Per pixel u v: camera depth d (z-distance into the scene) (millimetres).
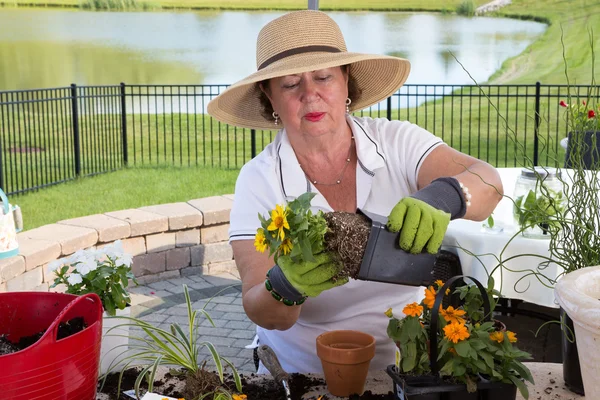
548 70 21812
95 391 1715
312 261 1499
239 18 24281
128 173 11141
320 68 1937
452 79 21969
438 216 1513
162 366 2053
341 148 2207
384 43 23109
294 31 2100
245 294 1981
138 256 5555
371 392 1856
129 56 22891
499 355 1623
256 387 1897
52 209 8648
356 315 2215
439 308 1679
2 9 23188
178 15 23844
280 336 2320
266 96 2332
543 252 3057
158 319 4941
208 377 1860
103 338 2066
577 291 1374
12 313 1818
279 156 2207
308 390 1883
